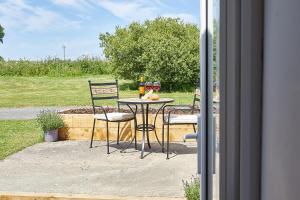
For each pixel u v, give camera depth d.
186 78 12.23
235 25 1.11
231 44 1.12
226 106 1.15
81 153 5.44
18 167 4.68
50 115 6.39
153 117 6.24
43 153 5.45
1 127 7.71
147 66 12.42
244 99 1.12
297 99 0.91
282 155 0.99
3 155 5.31
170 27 12.91
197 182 3.18
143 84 5.67
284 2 0.96
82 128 6.46
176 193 3.59
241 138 1.14
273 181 1.04
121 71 12.90
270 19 1.04
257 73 1.11
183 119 5.01
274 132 1.03
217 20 1.20
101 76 16.08
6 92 13.24
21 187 3.84
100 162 4.91
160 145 5.96
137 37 12.96
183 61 12.13
